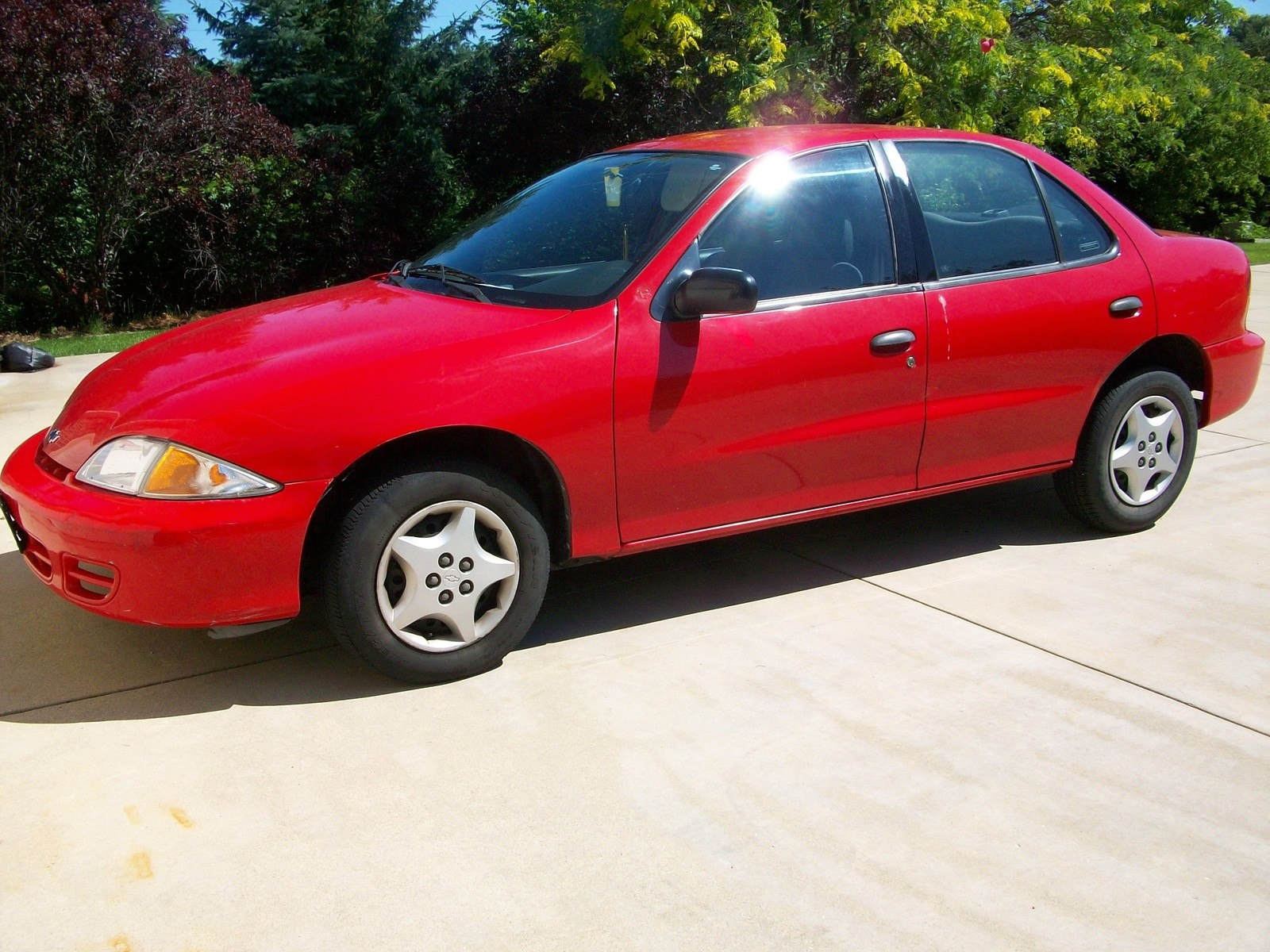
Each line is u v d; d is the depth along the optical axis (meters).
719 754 2.98
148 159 13.30
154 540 2.94
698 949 2.26
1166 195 26.25
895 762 2.95
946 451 4.11
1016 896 2.43
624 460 3.47
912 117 12.84
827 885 2.46
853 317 3.80
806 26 13.55
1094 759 2.96
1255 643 3.65
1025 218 4.28
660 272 3.53
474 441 3.46
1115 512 4.58
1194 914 2.37
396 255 17.86
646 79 15.01
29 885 2.45
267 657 3.57
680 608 3.97
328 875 2.49
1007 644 3.65
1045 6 15.41
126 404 3.19
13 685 3.37
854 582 4.21
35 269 14.16
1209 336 4.64
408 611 3.25
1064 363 4.26
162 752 2.99
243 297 16.50
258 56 20.28
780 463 3.76
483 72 18.97
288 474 3.03
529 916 2.36
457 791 2.81
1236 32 41.75
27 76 11.88
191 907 2.38
